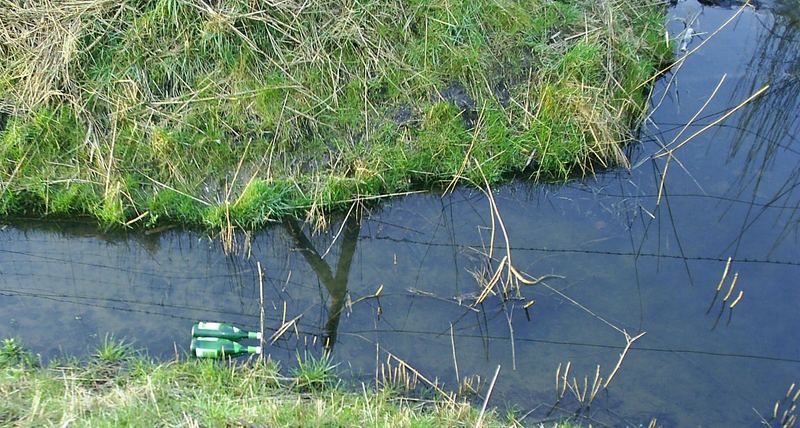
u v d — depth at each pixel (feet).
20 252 23.67
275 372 19.27
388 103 26.71
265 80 26.25
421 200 25.68
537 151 26.48
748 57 32.19
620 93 28.14
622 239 24.25
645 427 18.57
